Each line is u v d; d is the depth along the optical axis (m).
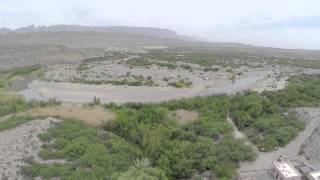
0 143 80.31
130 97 132.75
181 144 85.50
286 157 84.81
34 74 177.12
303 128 99.81
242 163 83.19
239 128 100.62
